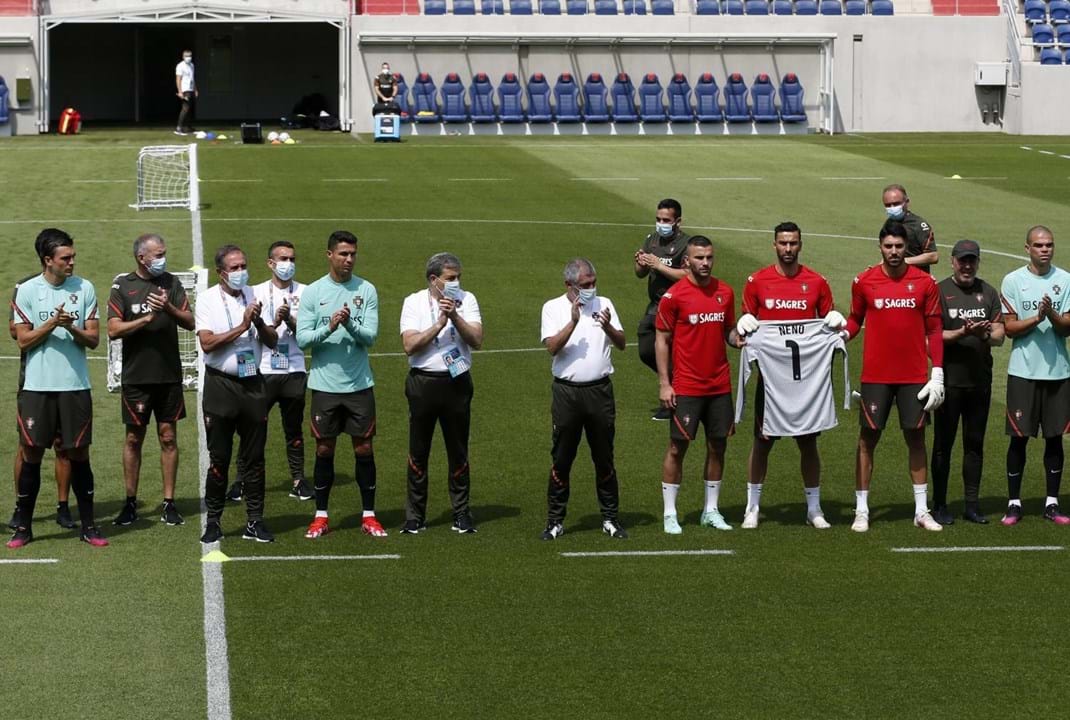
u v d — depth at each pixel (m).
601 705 9.52
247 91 55.66
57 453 13.21
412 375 12.94
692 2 53.44
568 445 12.90
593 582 11.85
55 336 12.60
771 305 13.07
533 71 51.47
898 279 13.00
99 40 55.19
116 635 10.67
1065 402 13.39
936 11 53.22
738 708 9.50
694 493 14.62
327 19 49.97
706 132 51.28
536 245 28.20
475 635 10.69
